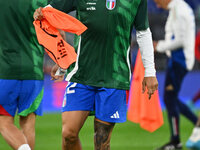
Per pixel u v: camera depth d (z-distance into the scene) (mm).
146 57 14672
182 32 24547
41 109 16641
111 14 14250
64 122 14867
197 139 17453
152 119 23391
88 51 14570
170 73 24984
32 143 16375
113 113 14680
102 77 14586
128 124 32531
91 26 14398
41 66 16031
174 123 24266
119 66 14594
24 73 15633
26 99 15977
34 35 15570
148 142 25609
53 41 14445
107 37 14391
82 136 27266
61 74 15414
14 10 15234
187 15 24750
